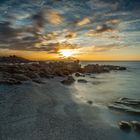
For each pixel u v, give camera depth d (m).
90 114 16.39
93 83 41.28
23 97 20.94
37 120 13.70
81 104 20.11
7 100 19.11
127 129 12.91
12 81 30.42
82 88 33.22
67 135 11.33
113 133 12.18
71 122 13.79
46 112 15.93
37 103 18.80
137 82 44.94
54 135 11.20
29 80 35.19
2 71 40.59
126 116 16.22
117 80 48.84
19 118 13.90
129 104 20.66
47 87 30.19
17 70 42.06
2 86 27.39
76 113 16.38
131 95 27.58
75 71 65.50
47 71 49.78
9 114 14.68
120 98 24.33
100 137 11.43
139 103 21.19
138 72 78.81
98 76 59.00
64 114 15.77
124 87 36.50
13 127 12.15
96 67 80.69
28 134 11.16
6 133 11.18
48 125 12.81
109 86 37.59
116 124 14.05
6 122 12.96
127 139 11.38
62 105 18.95
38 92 24.78
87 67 78.56
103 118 15.44
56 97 22.83
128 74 68.44
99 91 30.84
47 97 22.20
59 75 48.78
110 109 18.44
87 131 12.23
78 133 11.76
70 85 35.75
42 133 11.39
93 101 22.33
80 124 13.48
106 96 26.33
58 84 35.09
